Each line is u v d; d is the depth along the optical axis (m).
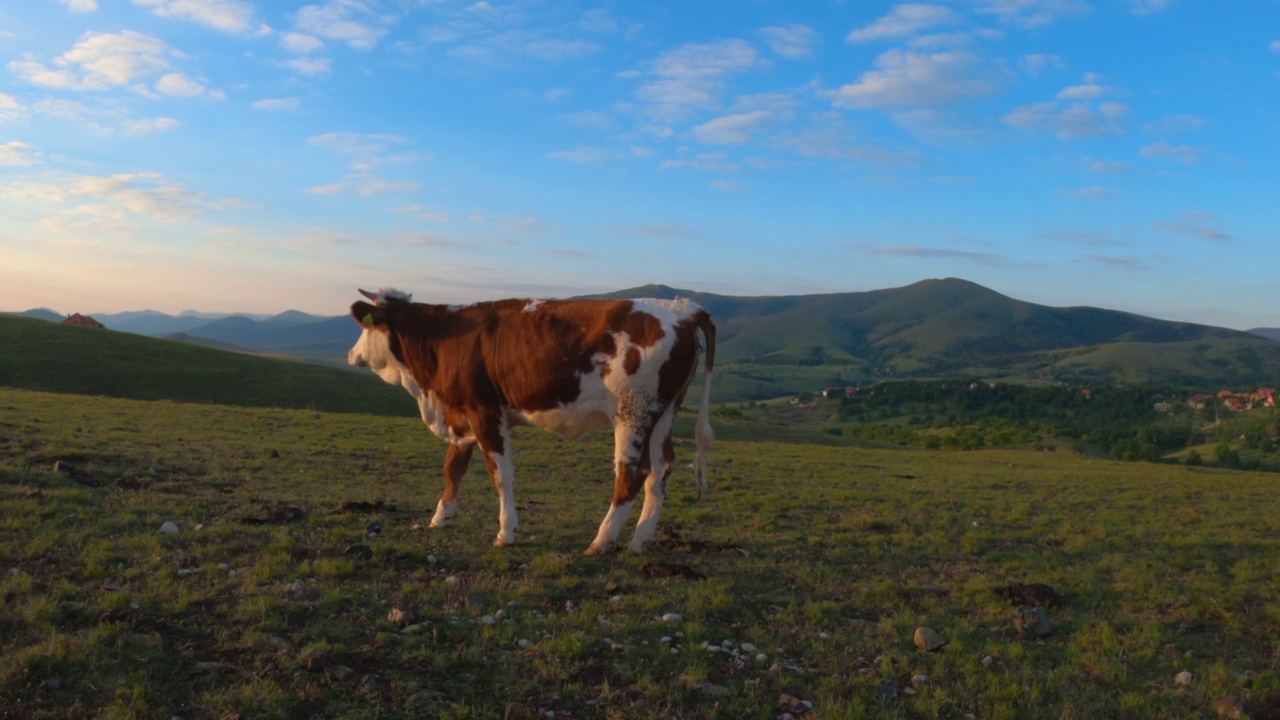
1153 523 15.05
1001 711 5.75
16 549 7.99
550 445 24.83
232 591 7.21
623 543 10.29
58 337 57.81
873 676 6.35
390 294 10.64
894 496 17.58
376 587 7.62
